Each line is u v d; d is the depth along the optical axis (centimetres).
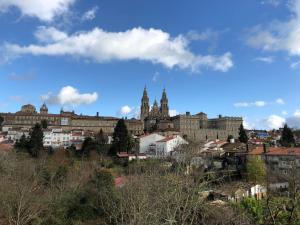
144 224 2302
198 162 4816
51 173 5375
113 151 10288
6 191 3719
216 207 3059
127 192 3192
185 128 19612
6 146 9469
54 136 14975
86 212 3794
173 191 2594
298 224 2730
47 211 3684
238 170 6606
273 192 3888
